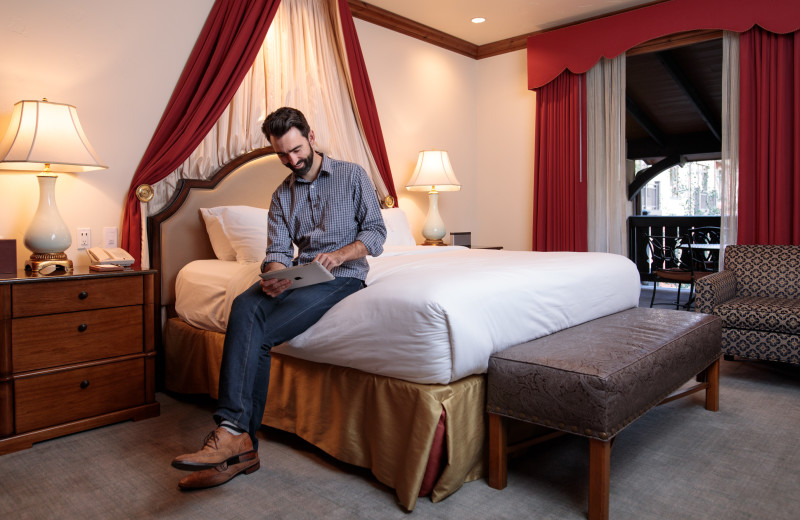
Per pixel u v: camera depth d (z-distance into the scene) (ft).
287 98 11.28
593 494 5.02
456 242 15.16
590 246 15.08
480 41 16.70
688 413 7.98
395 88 14.74
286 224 6.96
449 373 5.40
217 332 8.20
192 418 8.00
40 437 6.97
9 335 6.75
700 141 25.82
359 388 6.06
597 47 14.35
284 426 7.00
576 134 14.99
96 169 8.91
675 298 19.29
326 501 5.51
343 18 12.44
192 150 9.77
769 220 12.42
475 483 5.88
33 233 7.63
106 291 7.58
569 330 7.00
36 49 8.34
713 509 5.25
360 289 6.54
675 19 13.21
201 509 5.36
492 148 17.17
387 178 13.69
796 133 11.98
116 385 7.71
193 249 9.81
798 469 6.09
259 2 10.56
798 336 8.80
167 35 9.75
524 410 5.40
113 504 5.48
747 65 12.53
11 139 7.30
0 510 5.39
